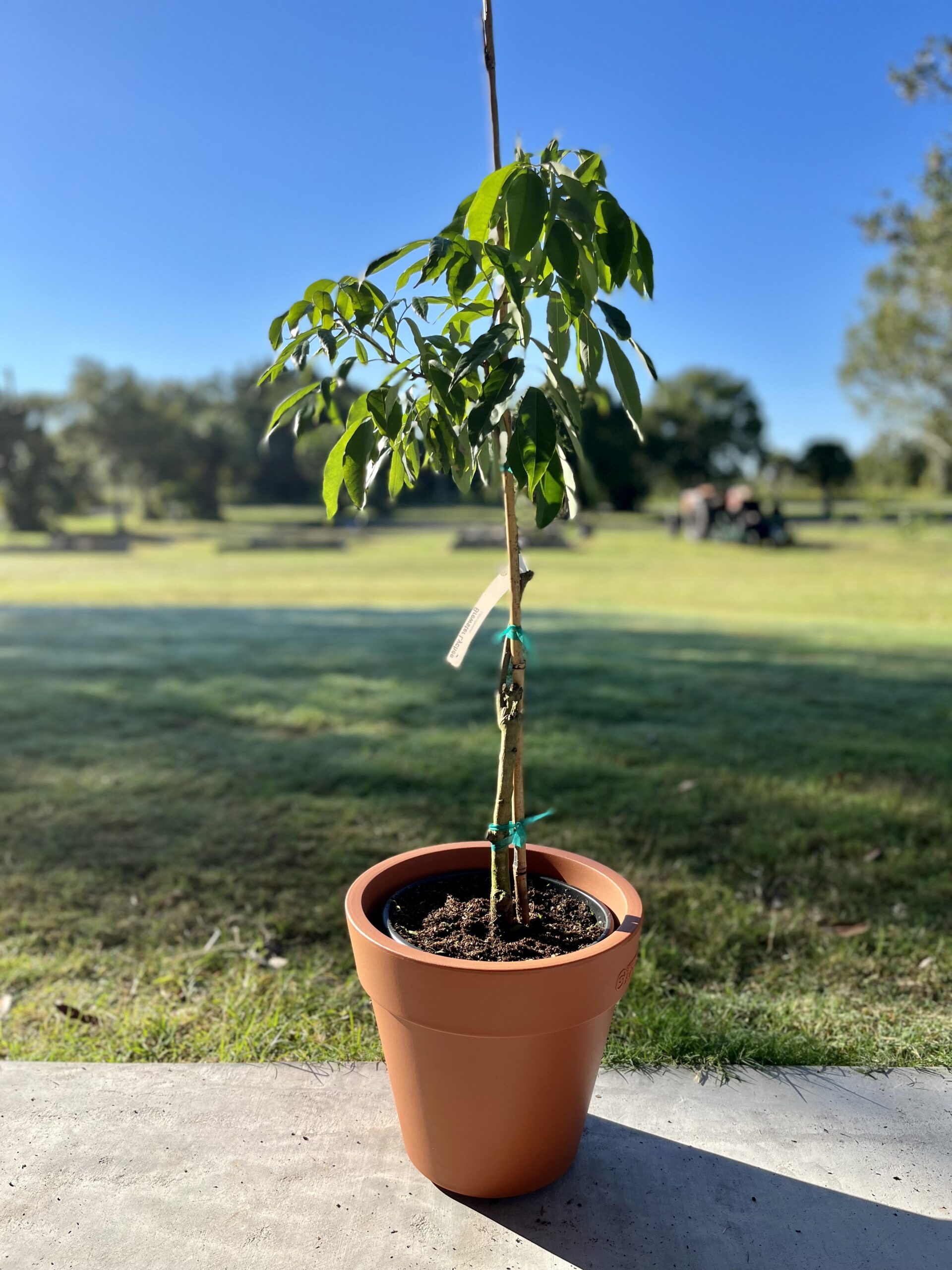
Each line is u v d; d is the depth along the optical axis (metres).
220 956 2.34
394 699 5.16
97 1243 1.36
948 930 2.47
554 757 3.99
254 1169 1.53
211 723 4.65
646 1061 1.85
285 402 1.44
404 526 45.31
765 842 3.04
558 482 1.24
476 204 1.24
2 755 4.05
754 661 6.46
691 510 29.98
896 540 28.20
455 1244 1.38
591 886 1.65
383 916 1.54
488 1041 1.32
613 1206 1.46
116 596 15.08
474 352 1.19
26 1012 2.10
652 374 1.43
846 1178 1.52
